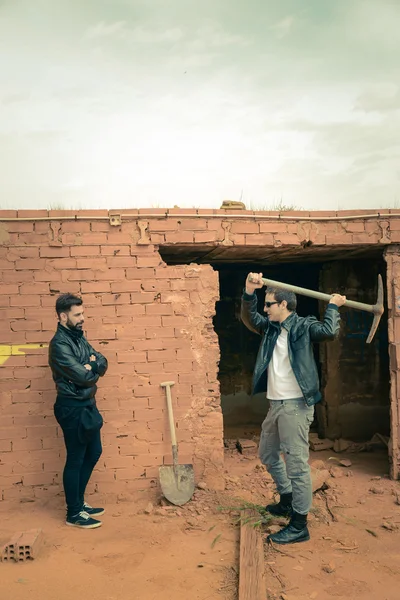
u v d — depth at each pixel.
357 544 4.58
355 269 8.22
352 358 8.28
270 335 4.81
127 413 5.76
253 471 6.54
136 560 4.32
